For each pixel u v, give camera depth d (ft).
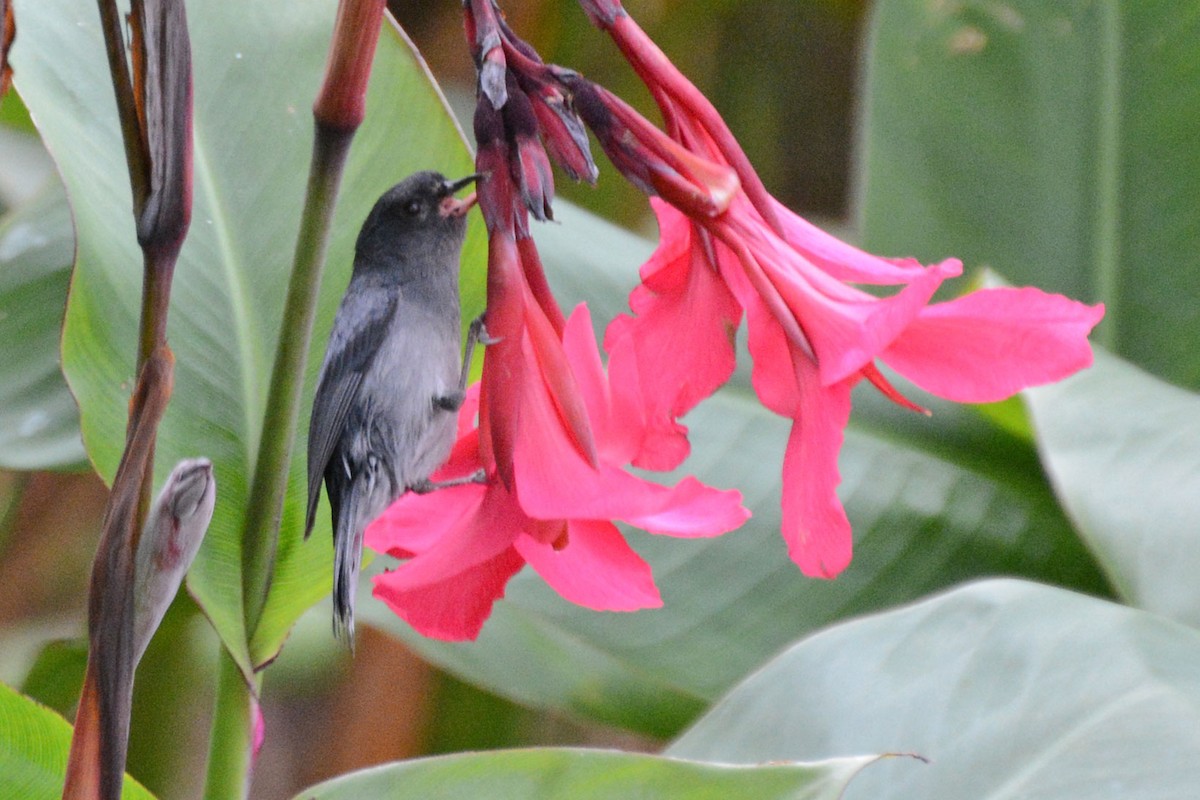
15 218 13.89
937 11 15.58
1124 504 13.71
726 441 14.03
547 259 14.06
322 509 13.51
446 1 18.24
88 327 13.50
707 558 13.98
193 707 14.11
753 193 13.26
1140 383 13.87
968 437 14.14
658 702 14.08
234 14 13.67
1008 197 15.46
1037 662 13.50
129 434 13.12
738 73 20.92
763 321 13.26
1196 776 13.35
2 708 13.34
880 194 15.60
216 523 13.48
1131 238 15.12
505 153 13.20
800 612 13.96
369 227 13.43
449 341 13.42
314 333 13.61
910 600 13.98
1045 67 15.47
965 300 13.19
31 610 15.84
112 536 13.11
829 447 13.19
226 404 13.56
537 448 13.19
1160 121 15.12
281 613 13.50
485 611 13.29
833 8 20.47
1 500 15.16
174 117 13.12
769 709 13.56
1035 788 13.39
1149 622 13.51
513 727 15.52
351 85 13.28
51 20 13.57
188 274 13.58
